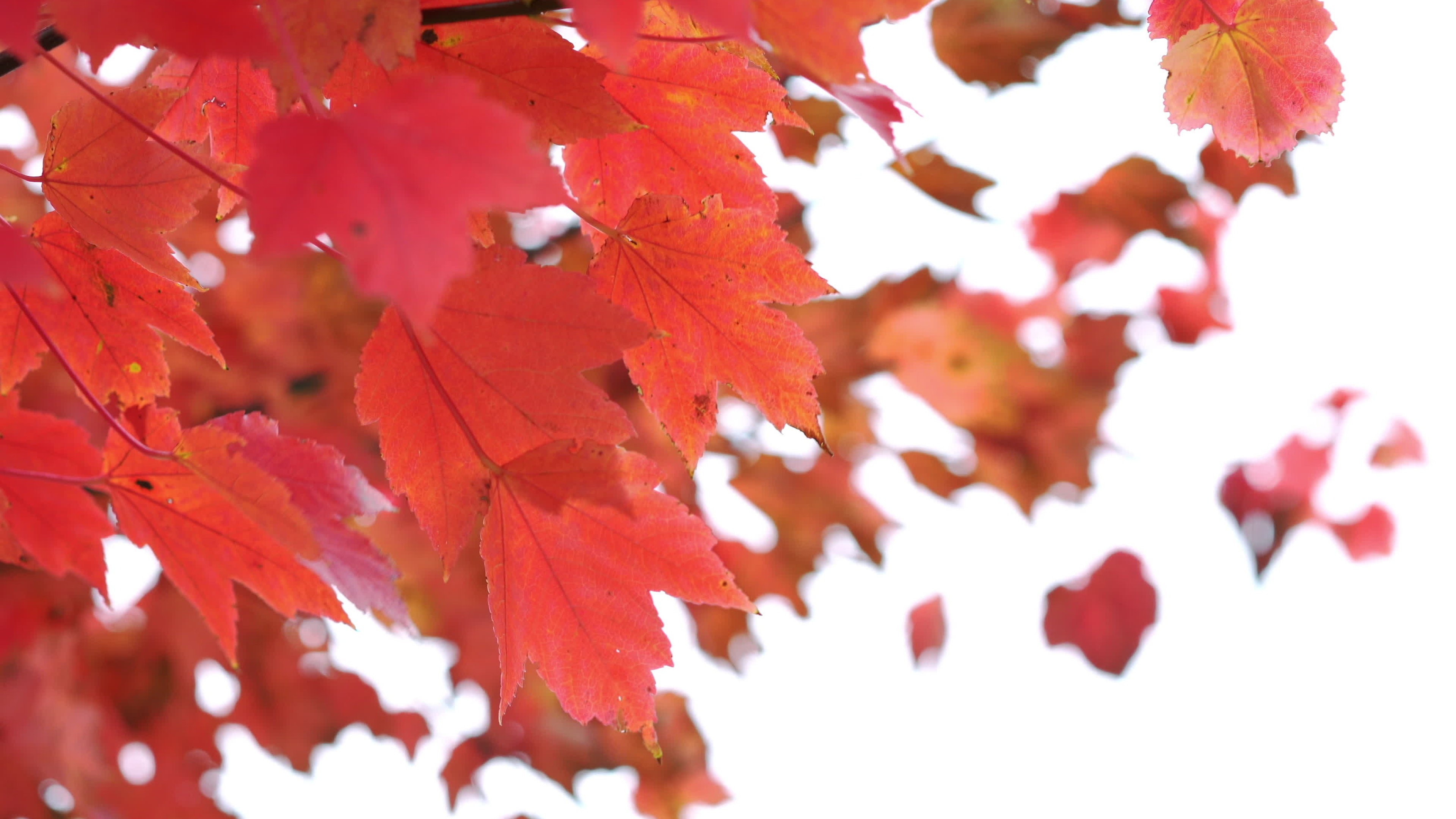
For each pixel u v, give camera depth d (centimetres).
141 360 106
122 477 105
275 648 209
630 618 106
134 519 106
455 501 105
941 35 156
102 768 208
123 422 104
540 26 101
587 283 102
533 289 102
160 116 102
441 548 105
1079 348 217
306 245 92
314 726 216
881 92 99
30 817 198
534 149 94
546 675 106
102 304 105
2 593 184
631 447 207
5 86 154
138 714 205
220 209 104
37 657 196
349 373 198
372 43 97
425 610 212
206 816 215
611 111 102
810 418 105
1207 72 104
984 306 210
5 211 170
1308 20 103
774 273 104
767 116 105
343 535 104
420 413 104
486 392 104
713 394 106
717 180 106
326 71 97
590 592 106
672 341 105
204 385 189
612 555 105
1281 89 104
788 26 96
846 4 96
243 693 211
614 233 105
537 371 103
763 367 105
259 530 105
